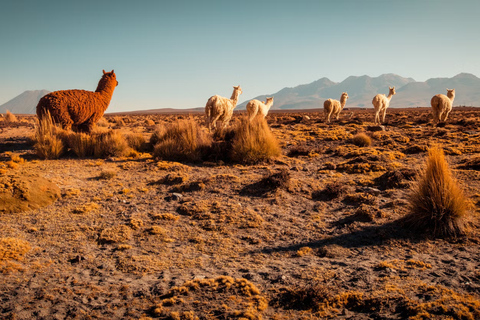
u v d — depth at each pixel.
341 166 11.96
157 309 4.05
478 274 4.70
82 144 14.10
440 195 6.43
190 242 6.48
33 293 4.51
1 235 6.37
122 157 14.11
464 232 6.22
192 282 4.71
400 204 7.94
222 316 3.93
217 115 17.73
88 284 4.80
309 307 4.19
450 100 25.38
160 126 17.55
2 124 31.50
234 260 5.71
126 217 7.68
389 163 11.90
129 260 5.64
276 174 9.76
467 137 17.31
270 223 7.33
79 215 7.68
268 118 44.00
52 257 5.71
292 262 5.58
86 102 16.23
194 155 13.52
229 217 7.55
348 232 6.72
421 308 3.82
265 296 4.45
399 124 26.81
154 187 9.93
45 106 15.40
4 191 7.76
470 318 3.59
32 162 12.80
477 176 9.51
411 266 5.09
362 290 4.47
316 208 8.16
